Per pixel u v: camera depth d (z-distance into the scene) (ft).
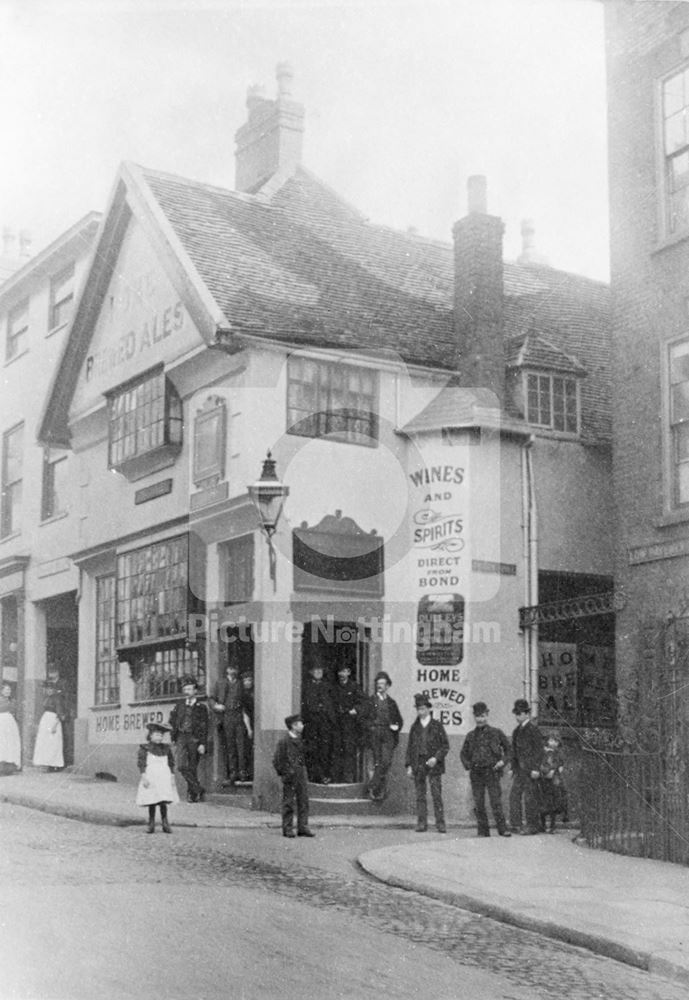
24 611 73.61
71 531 68.85
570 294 71.67
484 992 23.40
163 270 58.75
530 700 54.70
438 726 48.78
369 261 62.95
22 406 76.84
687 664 41.47
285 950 25.63
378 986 23.30
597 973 25.71
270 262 59.11
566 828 51.67
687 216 49.85
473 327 58.13
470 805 52.90
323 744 54.08
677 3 50.03
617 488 51.65
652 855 39.68
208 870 35.35
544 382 59.57
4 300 79.46
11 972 22.79
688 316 49.14
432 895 33.47
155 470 59.67
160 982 22.65
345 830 47.85
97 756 63.41
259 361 53.88
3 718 65.62
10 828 43.98
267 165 67.67
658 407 50.06
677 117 50.29
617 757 41.45
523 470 57.21
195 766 54.24
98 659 65.31
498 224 59.41
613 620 57.21
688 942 27.22
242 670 55.26
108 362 63.31
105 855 37.45
